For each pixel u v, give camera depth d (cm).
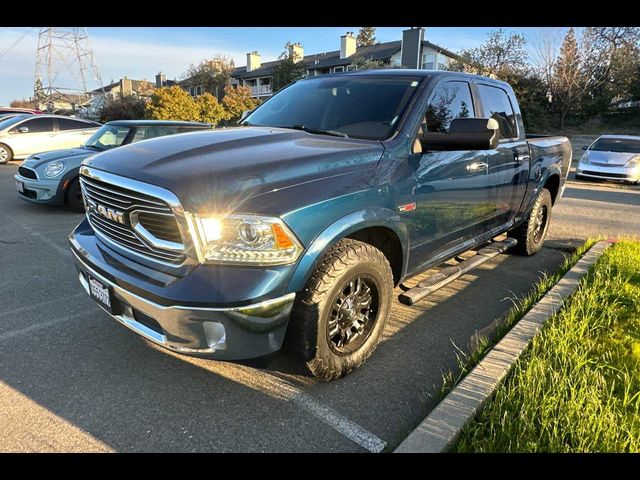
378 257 296
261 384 297
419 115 343
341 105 371
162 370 310
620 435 228
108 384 293
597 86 3106
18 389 286
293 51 4506
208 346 242
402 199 315
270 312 242
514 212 516
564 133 2967
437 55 3841
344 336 294
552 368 282
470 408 249
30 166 788
